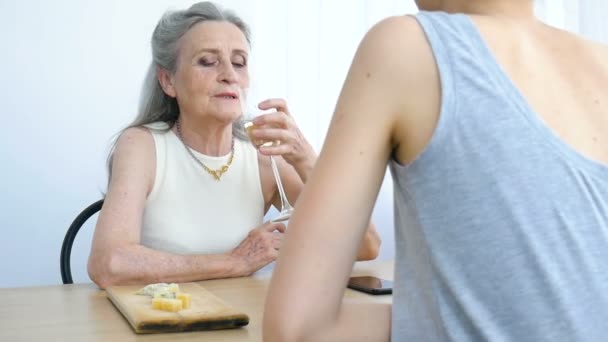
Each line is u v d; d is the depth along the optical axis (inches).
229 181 77.0
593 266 19.9
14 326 39.7
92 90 103.1
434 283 20.9
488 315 20.0
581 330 19.5
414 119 20.5
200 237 73.7
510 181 19.8
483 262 19.9
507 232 19.7
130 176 69.2
